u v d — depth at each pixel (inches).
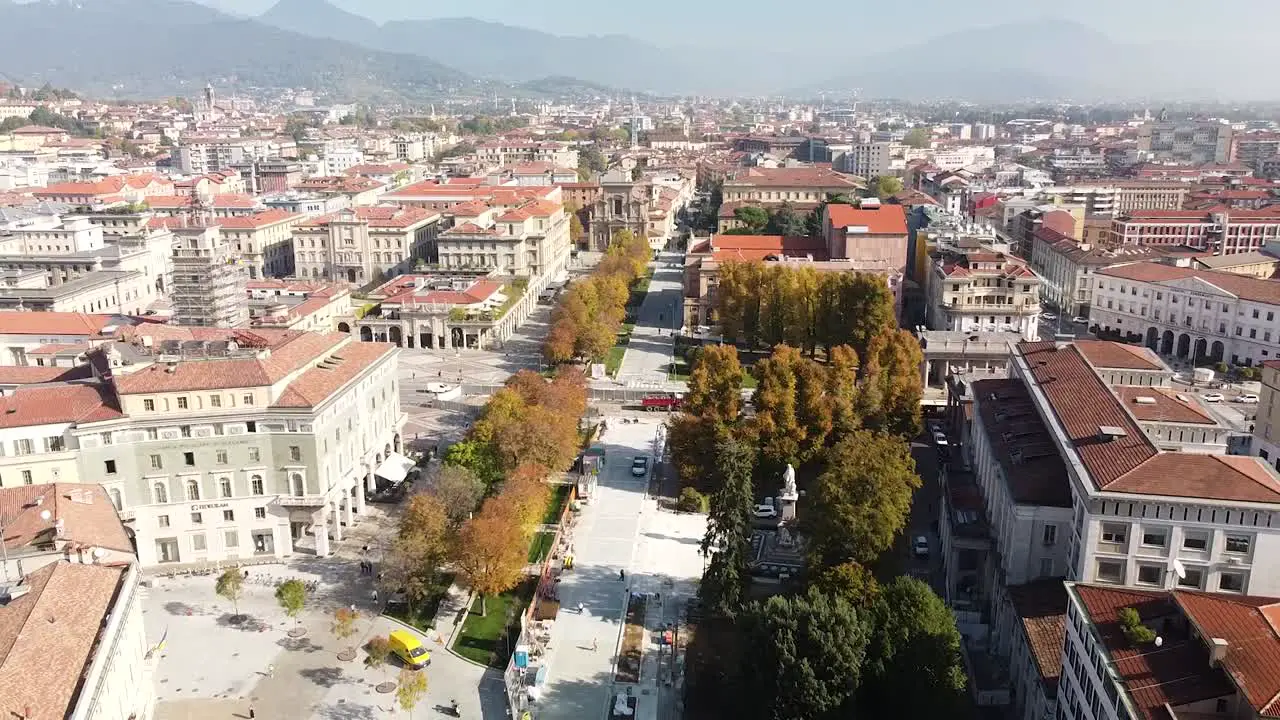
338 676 5236.2
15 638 3651.6
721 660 5452.8
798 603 4766.2
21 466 5994.1
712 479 7647.6
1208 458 4859.7
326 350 7278.5
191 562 6456.7
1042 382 6692.9
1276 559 4576.8
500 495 6338.6
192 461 6314.0
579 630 5738.2
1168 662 3750.0
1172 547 4697.3
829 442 7819.9
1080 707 4101.9
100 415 6122.1
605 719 4904.0
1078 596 4325.8
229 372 6348.4
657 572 6451.8
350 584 6240.2
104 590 4242.1
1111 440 5251.0
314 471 6451.8
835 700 4473.4
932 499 7529.5
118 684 4045.3
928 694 4677.7
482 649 5521.7
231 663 5324.8
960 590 6107.3
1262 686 3393.2
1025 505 5270.7
